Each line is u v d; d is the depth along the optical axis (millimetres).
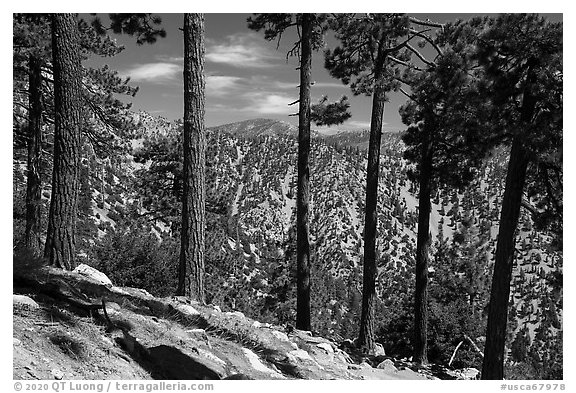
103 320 5477
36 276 6020
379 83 13227
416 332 14742
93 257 17609
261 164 181750
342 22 12992
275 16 13609
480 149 11992
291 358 7164
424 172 14625
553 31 8656
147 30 12852
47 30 13141
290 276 29422
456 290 24812
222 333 6938
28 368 4074
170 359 5172
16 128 15578
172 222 26109
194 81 9008
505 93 9359
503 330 9898
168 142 26500
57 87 8539
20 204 20094
